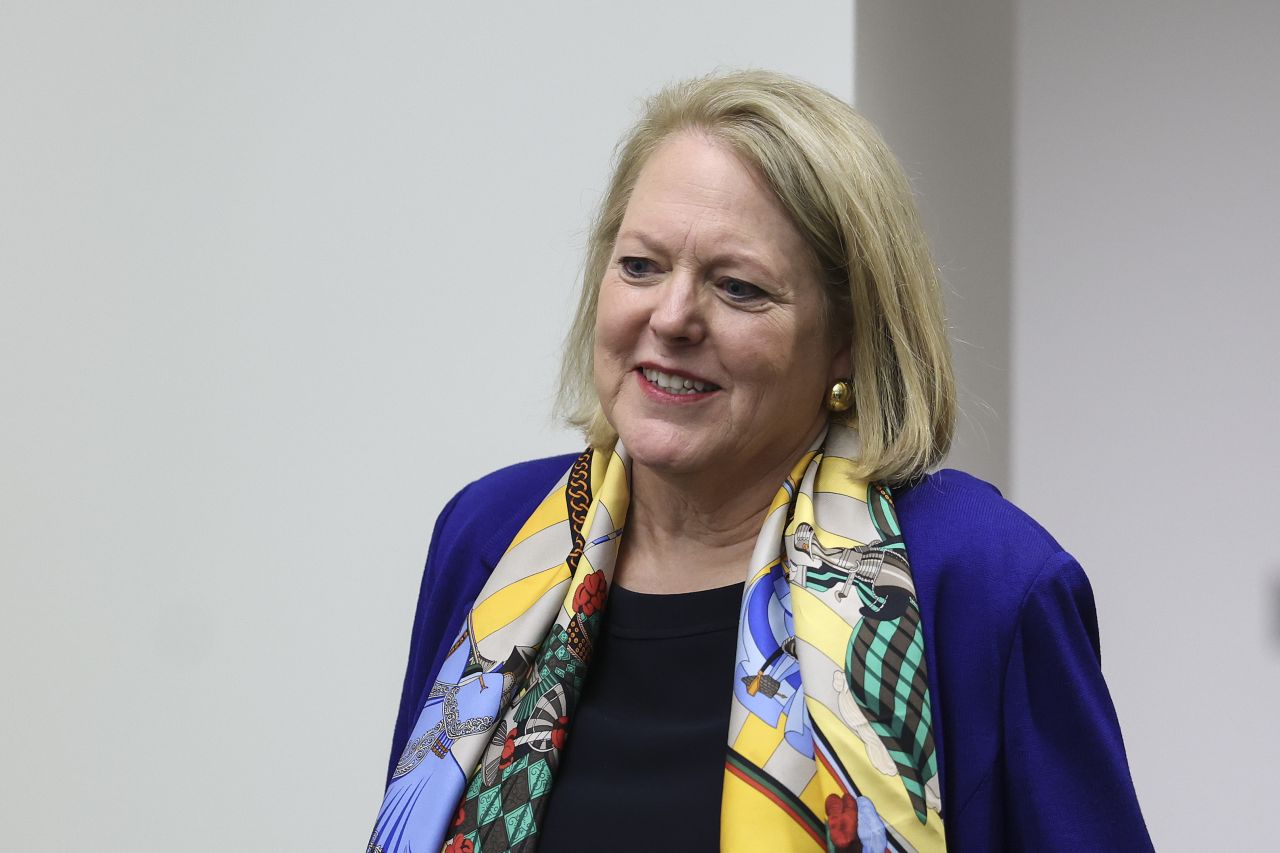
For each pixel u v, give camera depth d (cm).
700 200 366
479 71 716
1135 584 851
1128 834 355
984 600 366
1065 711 360
